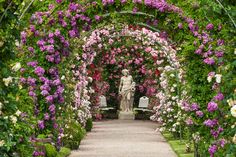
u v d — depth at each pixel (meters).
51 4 13.04
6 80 8.29
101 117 36.19
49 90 13.28
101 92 36.59
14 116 8.46
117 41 29.69
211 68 12.66
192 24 12.94
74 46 16.66
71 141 18.84
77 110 21.12
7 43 8.45
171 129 21.62
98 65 32.31
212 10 10.06
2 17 8.29
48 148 13.78
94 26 13.28
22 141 9.47
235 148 8.66
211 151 10.19
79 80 21.25
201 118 13.01
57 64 13.52
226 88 9.11
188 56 13.19
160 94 22.83
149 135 25.22
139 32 23.03
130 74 36.78
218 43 11.66
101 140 22.61
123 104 36.81
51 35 13.05
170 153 18.05
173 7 13.01
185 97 15.72
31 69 13.02
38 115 13.30
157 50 26.81
